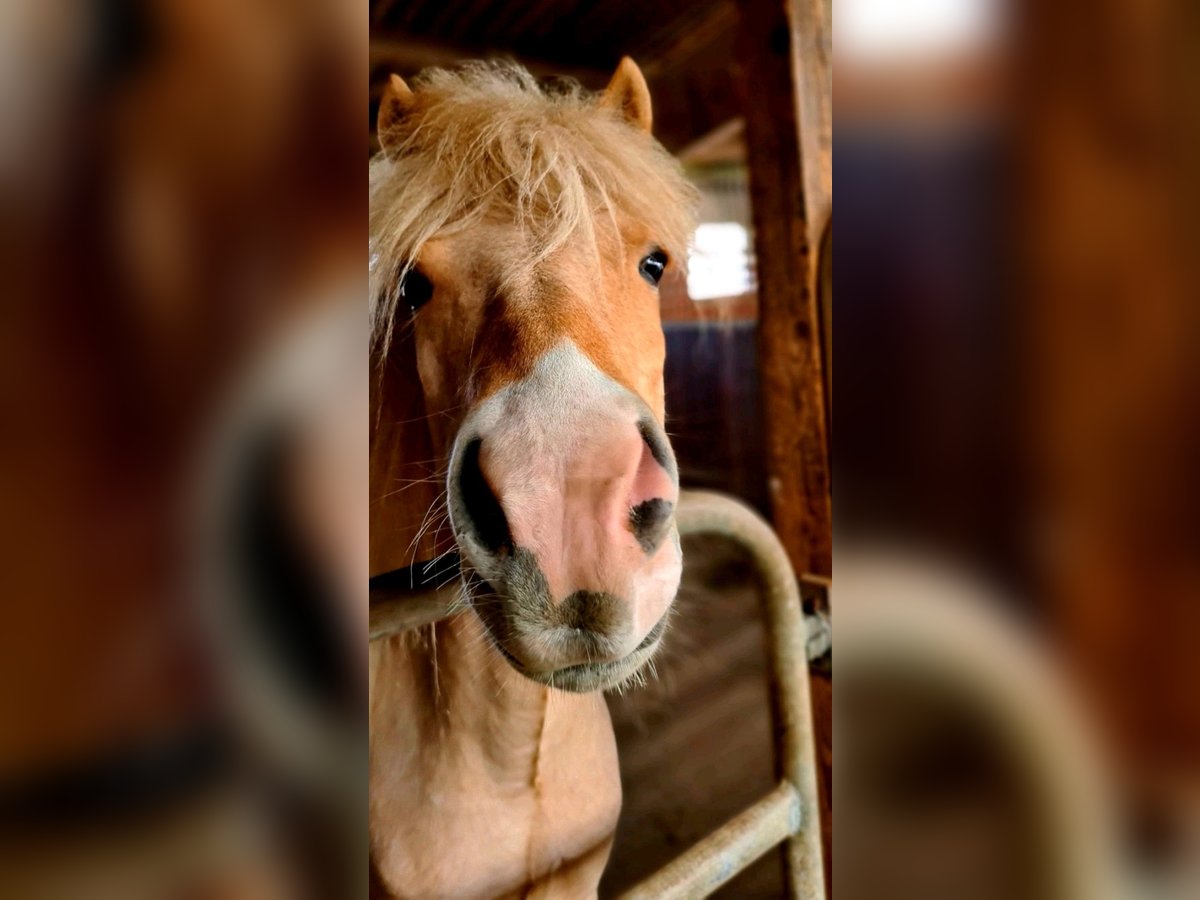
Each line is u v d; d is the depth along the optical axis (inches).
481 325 22.5
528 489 17.6
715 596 91.5
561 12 73.9
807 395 42.1
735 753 64.5
